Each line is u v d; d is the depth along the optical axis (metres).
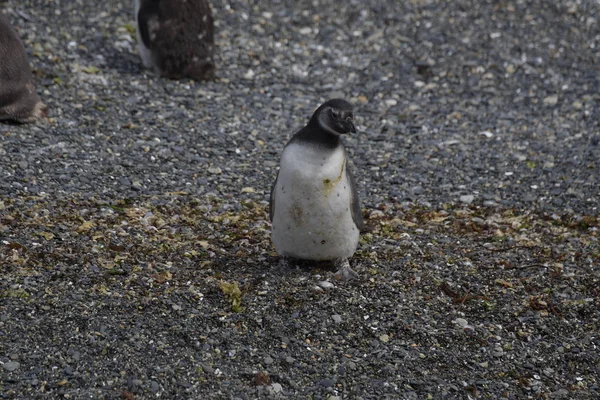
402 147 27.86
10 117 25.44
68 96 28.11
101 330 15.90
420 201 24.34
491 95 31.94
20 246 18.31
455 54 34.44
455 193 25.00
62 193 21.80
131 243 19.34
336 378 15.48
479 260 20.05
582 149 28.16
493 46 35.09
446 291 18.36
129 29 33.72
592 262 20.38
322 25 35.84
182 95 29.66
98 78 29.72
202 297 17.27
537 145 28.39
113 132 26.27
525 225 22.69
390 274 18.81
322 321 16.89
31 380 14.56
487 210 24.05
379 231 21.41
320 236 17.50
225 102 29.66
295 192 16.94
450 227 22.27
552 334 17.42
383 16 36.66
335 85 31.92
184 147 26.06
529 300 18.39
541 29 36.50
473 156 27.45
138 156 24.97
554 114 30.78
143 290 17.28
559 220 23.45
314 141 16.67
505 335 17.25
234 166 25.33
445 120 30.03
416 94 31.75
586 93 32.25
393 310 17.47
